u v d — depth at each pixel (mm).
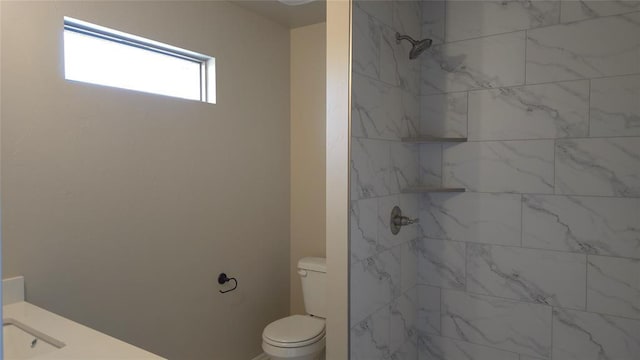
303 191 3041
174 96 2260
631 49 1853
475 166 2223
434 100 2332
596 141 1929
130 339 2047
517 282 2123
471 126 2232
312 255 3010
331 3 1731
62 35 1744
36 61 1665
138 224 2076
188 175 2332
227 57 2561
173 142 2244
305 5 2637
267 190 2893
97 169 1892
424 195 2365
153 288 2156
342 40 1706
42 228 1700
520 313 2117
